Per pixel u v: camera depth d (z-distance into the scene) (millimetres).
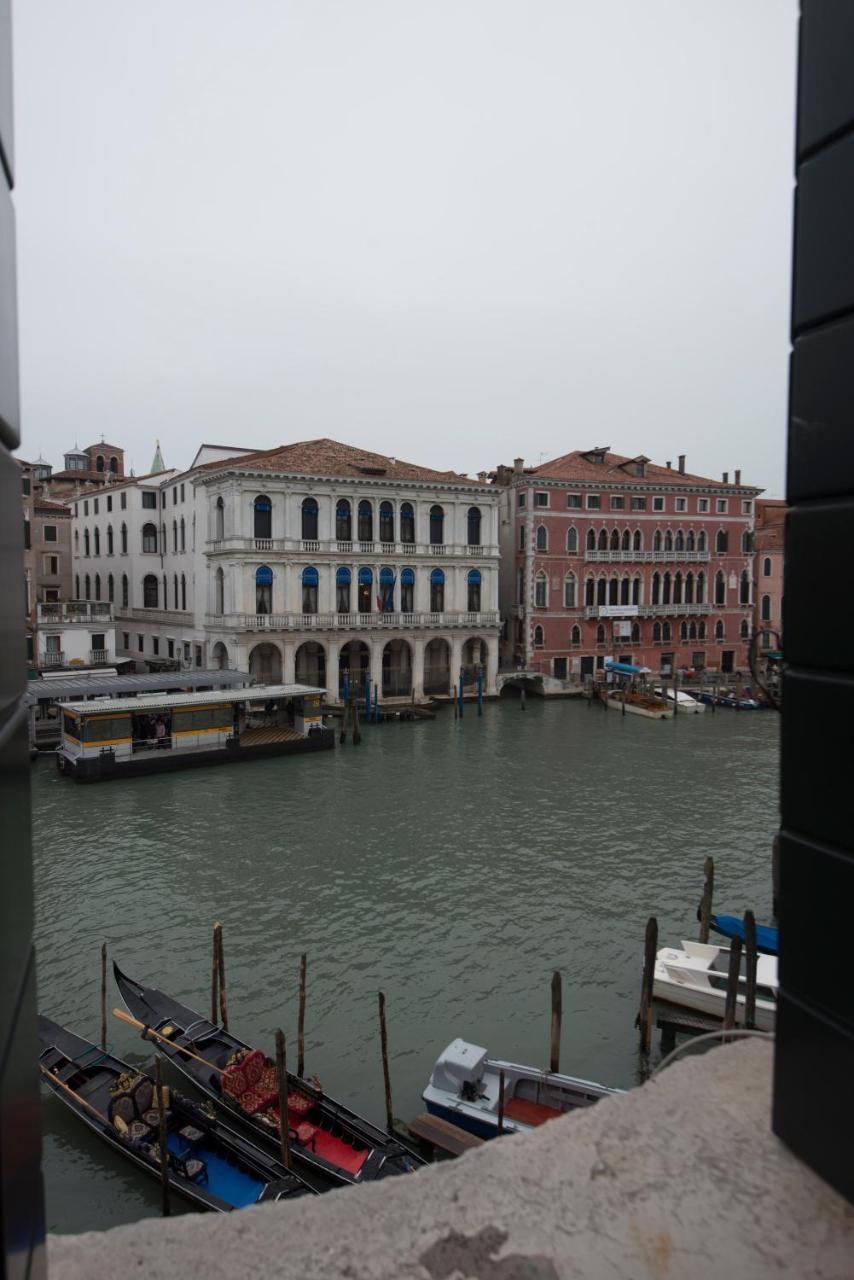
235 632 43969
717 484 58438
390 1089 12570
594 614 55281
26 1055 1595
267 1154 11664
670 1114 2805
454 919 19469
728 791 31094
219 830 26188
